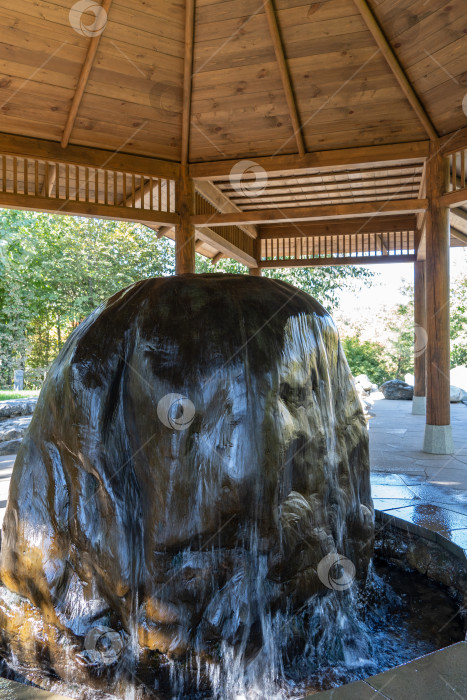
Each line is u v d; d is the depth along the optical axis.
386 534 3.35
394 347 18.84
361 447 2.89
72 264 18.78
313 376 2.49
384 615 2.71
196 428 2.05
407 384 13.52
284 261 10.21
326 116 5.91
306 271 17.94
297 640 2.28
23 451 2.40
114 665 2.11
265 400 2.13
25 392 12.73
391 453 5.69
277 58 5.37
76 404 2.17
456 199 5.53
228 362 2.12
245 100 5.90
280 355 2.24
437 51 4.89
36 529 2.26
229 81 5.72
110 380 2.20
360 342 18.98
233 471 2.05
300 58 5.39
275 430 2.13
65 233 18.91
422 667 1.71
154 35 5.26
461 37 4.67
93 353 2.22
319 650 2.35
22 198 5.91
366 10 4.78
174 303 2.27
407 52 5.07
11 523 2.35
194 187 6.81
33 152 5.92
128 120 6.06
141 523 2.13
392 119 5.82
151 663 2.06
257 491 2.08
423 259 9.61
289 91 5.64
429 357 5.75
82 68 5.37
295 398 2.34
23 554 2.27
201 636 2.08
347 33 5.10
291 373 2.29
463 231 8.88
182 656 2.06
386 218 9.77
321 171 6.60
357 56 5.29
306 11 4.98
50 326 20.61
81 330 2.39
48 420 2.30
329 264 10.02
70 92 5.59
